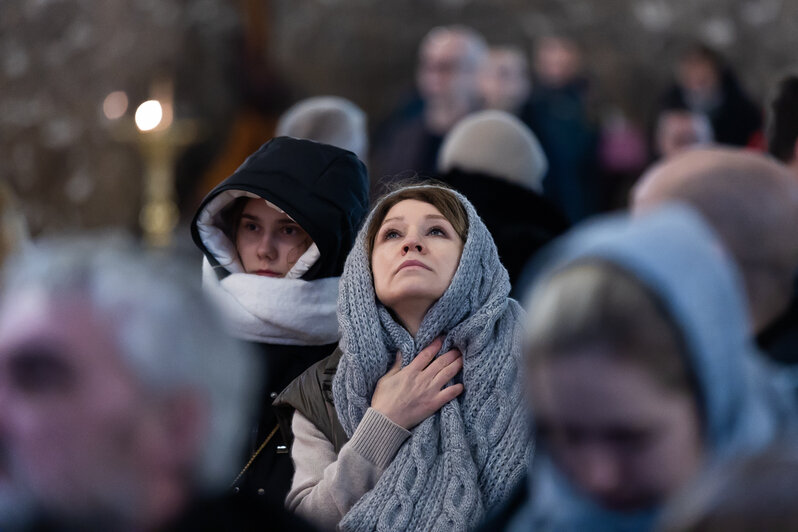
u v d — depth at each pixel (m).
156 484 2.10
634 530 2.22
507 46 17.98
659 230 2.21
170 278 2.15
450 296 3.79
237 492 2.68
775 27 18.19
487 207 5.86
